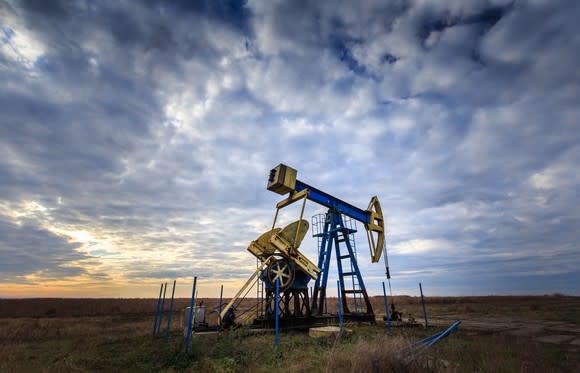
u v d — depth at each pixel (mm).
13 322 22609
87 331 16203
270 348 9570
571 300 57750
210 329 13188
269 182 17297
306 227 16469
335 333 12023
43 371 7891
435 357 7266
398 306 40094
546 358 8258
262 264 15188
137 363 8500
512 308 33625
